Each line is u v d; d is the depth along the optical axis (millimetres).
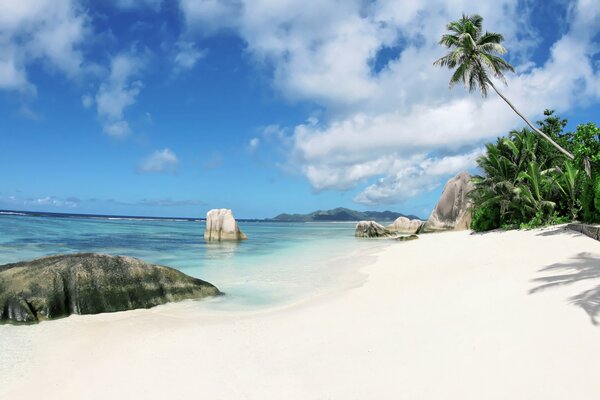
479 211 33312
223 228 37781
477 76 27203
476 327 6469
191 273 16719
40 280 9789
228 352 6832
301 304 10672
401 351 6000
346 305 9836
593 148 25047
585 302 6672
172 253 25078
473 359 5316
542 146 31469
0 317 9102
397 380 5078
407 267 15969
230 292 12711
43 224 56312
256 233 61031
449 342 6012
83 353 7105
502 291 8719
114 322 9109
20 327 8711
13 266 10391
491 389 4559
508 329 6105
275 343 7168
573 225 19750
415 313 8133
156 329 8477
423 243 27516
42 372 6301
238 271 17281
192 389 5438
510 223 30328
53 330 8516
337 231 72250
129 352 7059
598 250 13664
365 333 7219
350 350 6383
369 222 47688
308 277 15500
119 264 11016
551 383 4504
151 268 11547
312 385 5246
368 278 14383
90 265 10562
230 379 5680
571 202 25797
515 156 31594
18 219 69812
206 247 30125
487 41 26969
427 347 5980
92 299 9984
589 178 22984
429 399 4543
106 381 5863
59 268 10219
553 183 26812
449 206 45094
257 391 5234
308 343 6996
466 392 4574
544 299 7406
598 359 4816
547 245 16734
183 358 6648
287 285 13852
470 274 11750
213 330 8266
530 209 27750
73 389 5648
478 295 8742
